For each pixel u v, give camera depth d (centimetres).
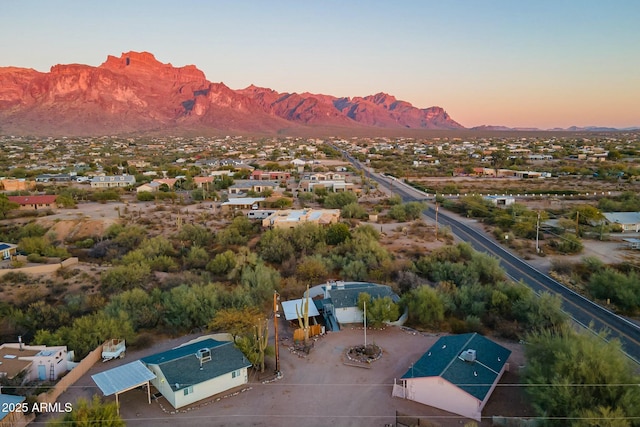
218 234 8238
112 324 4612
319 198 12444
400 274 6244
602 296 5659
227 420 3381
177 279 6178
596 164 19675
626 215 9350
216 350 4006
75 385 3847
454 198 12756
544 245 8019
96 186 14762
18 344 4312
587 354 3177
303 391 3766
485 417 3328
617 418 2717
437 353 3922
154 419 3394
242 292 5419
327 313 5331
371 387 3806
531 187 14538
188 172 17050
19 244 7725
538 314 4716
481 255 6525
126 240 7969
